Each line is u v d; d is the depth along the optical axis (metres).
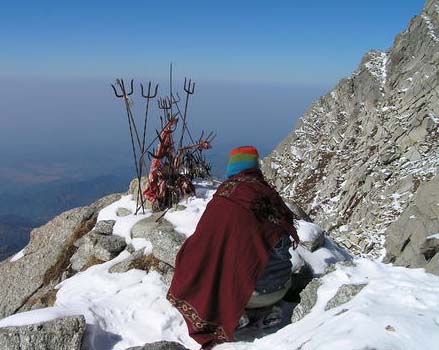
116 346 3.12
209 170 5.55
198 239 2.94
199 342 2.93
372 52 23.88
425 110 17.19
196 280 2.92
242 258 2.87
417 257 6.80
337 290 2.79
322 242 4.17
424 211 9.52
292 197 20.91
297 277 3.65
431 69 18.42
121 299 3.48
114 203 5.18
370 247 13.37
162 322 3.29
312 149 23.41
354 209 16.17
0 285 5.30
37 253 5.34
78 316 3.04
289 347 2.25
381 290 2.45
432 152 15.79
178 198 4.75
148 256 3.98
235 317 2.85
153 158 4.77
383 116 19.45
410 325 1.96
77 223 5.41
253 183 3.04
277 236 2.96
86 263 4.54
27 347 2.92
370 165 17.19
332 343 1.95
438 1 21.36
